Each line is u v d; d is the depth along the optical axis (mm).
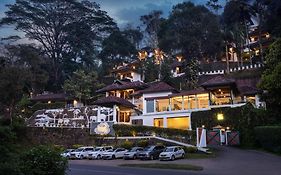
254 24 108750
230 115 44219
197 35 97875
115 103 54156
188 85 76375
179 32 102562
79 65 107312
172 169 25188
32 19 100562
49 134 47438
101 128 48438
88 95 75875
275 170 22562
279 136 32125
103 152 37469
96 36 111250
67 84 77625
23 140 43094
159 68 90750
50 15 103562
